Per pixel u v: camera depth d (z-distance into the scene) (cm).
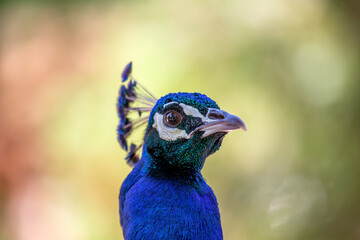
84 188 1094
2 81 1173
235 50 1069
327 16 1092
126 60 1083
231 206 1098
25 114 1141
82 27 1155
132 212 499
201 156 523
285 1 1088
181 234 484
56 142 1101
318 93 1075
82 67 1134
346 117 1073
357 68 1080
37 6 1209
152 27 1092
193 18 1094
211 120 513
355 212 1084
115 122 1080
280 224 1096
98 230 1087
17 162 1139
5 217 1144
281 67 1071
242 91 1059
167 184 507
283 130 1071
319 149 1076
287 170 1091
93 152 1083
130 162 617
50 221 1100
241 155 1082
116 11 1150
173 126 518
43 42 1172
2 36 1204
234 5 1091
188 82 1046
